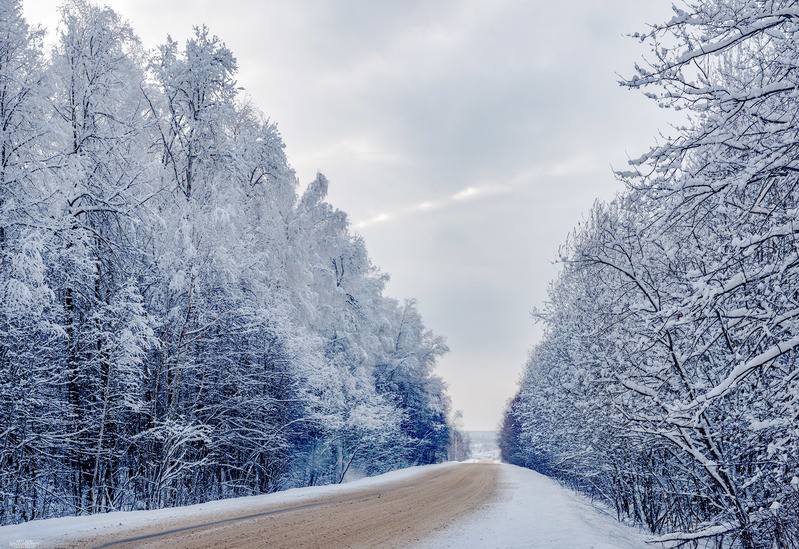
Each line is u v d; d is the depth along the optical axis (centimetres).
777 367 583
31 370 1418
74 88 1752
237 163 2338
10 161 1522
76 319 1600
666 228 582
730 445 717
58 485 1631
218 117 2302
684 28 506
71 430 1565
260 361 2184
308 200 3719
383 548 902
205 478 2012
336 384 2919
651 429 785
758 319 543
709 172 562
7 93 1508
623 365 861
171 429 1642
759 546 654
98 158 1730
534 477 3288
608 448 1392
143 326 1564
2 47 1491
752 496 676
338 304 3766
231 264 1953
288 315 2522
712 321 590
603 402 1156
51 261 1499
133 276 1739
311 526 1135
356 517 1301
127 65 1956
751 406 632
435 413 5906
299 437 2619
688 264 750
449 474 3394
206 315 1948
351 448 3369
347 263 4125
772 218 527
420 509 1501
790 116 487
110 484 1625
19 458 1460
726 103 494
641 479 1302
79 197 1623
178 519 1184
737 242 479
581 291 1612
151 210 1750
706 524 746
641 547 891
